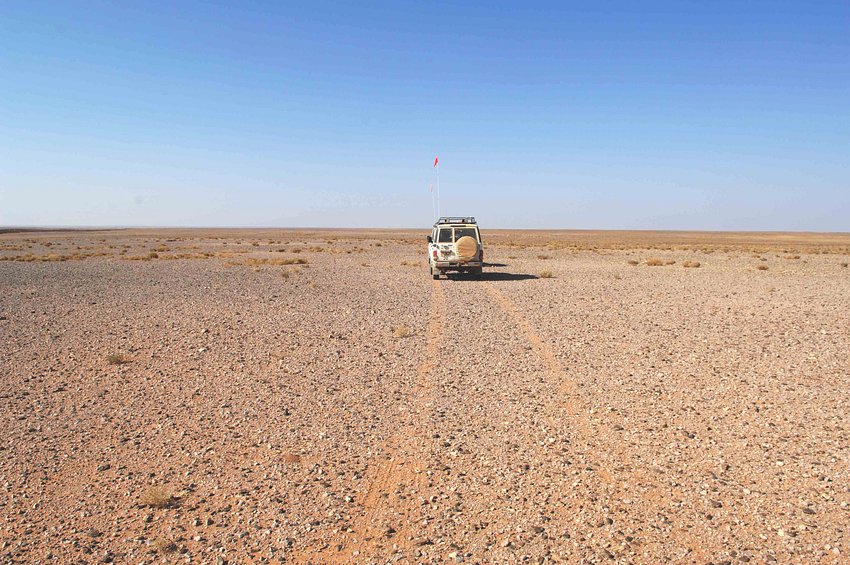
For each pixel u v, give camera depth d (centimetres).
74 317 1555
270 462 659
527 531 509
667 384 941
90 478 622
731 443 697
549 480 605
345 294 2114
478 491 584
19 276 2681
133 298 1934
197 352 1174
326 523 528
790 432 729
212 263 3731
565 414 805
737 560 462
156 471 638
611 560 464
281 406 848
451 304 1856
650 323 1490
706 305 1805
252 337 1317
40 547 494
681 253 5175
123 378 991
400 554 478
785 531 501
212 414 816
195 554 483
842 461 639
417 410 827
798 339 1280
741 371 1016
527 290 2261
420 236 11581
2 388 934
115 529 523
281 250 5609
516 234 14388
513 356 1137
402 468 639
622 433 732
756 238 11381
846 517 523
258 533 513
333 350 1195
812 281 2541
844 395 873
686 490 580
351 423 778
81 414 818
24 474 631
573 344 1241
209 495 583
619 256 4747
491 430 748
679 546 482
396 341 1280
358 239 9381
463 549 483
